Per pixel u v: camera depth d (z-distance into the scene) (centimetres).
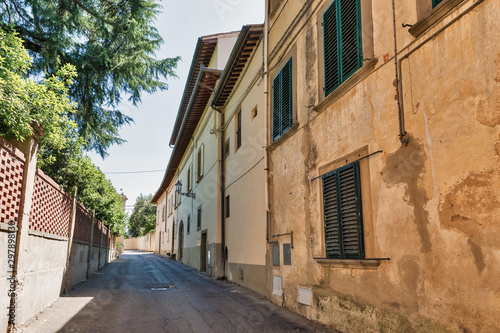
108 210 2020
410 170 473
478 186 375
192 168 2358
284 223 882
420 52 467
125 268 2144
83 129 1232
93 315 747
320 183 710
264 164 1036
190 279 1520
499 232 350
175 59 1360
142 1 1223
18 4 1092
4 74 550
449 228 408
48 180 787
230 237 1430
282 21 961
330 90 691
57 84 681
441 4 427
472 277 376
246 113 1268
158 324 682
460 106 402
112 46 1253
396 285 487
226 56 1675
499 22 360
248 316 755
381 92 541
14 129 586
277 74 983
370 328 535
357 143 595
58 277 930
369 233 553
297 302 784
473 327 372
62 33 1130
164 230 4181
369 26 581
